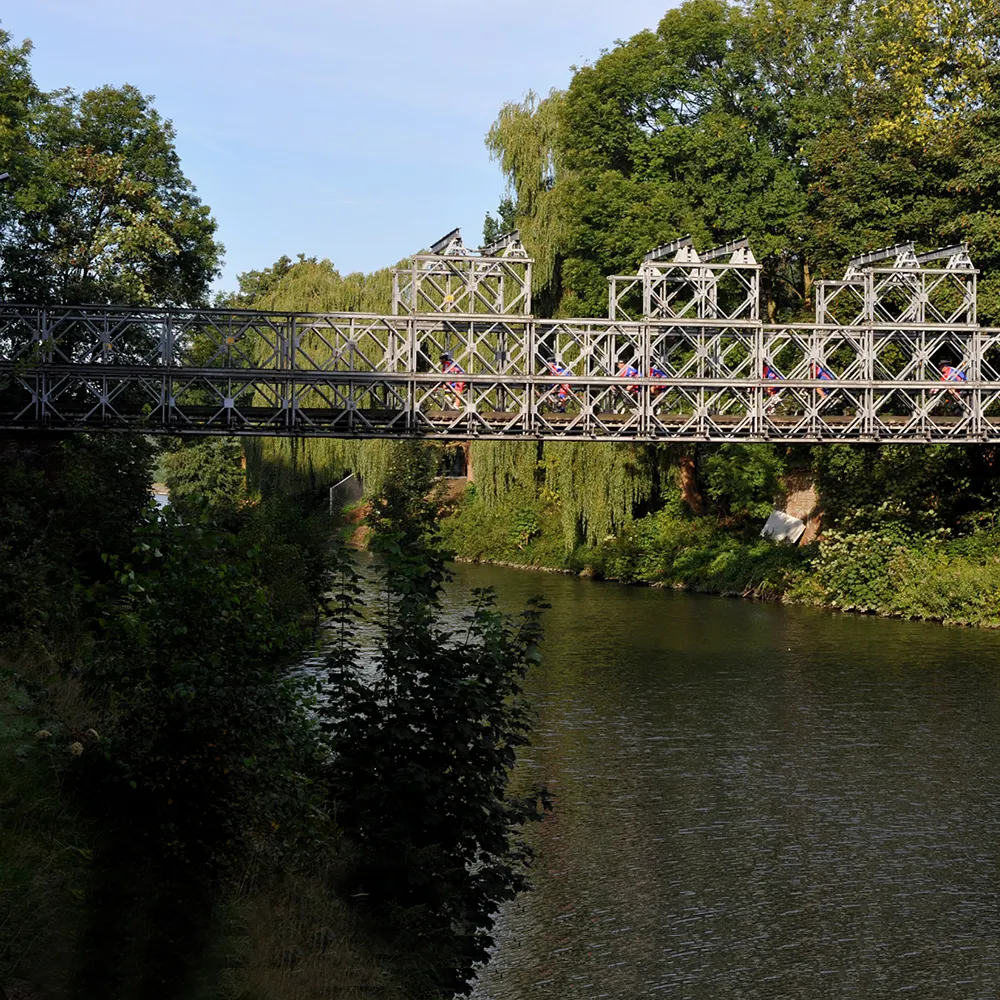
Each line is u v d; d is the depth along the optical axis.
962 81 48.97
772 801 22.39
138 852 10.63
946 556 46.59
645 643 39.72
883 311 49.28
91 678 12.44
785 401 50.03
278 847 11.75
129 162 48.31
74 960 9.01
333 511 70.94
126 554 24.84
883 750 25.98
